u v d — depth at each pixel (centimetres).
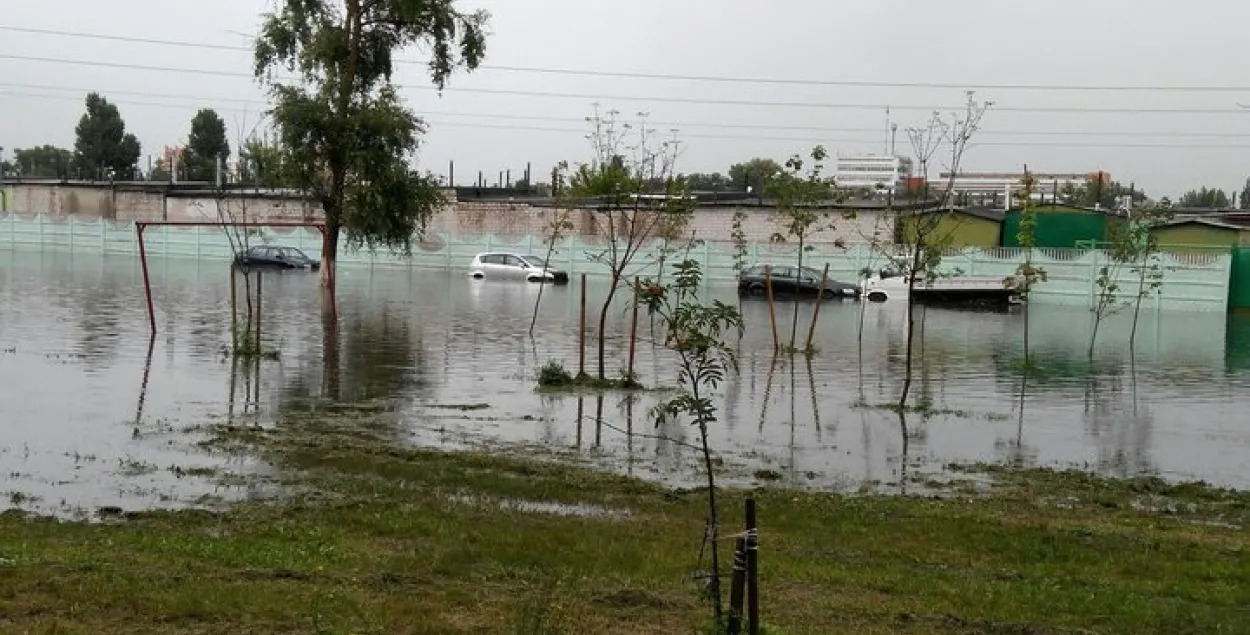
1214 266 4097
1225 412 1819
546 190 7306
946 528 1026
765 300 4459
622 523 1012
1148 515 1127
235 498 1091
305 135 3822
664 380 2061
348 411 1639
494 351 2455
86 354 2178
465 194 7244
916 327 3356
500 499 1111
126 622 666
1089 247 4647
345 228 4091
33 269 4928
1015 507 1146
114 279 4431
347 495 1105
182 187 7256
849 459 1393
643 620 714
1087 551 956
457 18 4016
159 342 2412
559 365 2072
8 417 1506
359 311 3391
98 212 7469
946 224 5328
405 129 3872
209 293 3856
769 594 792
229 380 1909
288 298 3778
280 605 705
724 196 6350
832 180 3766
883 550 945
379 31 3988
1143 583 862
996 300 4300
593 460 1338
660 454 1387
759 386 2036
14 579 739
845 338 3009
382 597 743
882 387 2053
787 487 1220
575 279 5331
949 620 746
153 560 817
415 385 1920
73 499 1079
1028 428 1645
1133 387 2105
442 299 3988
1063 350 2759
